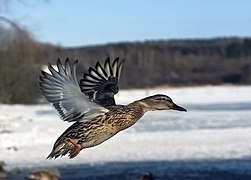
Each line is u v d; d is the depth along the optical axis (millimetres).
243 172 26016
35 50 62406
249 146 33344
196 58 156875
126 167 27312
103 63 6887
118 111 6910
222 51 163250
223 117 54875
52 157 6691
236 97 97188
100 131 6812
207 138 37219
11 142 34344
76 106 6570
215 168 27031
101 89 6867
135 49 136125
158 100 7129
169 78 140625
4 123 44000
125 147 33438
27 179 21062
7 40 61469
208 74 150500
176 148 33031
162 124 48312
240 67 156625
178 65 149125
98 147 33188
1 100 61094
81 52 74500
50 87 6426
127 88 127188
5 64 61219
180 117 56438
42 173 20922
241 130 41531
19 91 61938
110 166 27531
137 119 7016
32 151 31312
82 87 6770
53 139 35594
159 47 152375
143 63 135375
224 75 151625
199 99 91188
